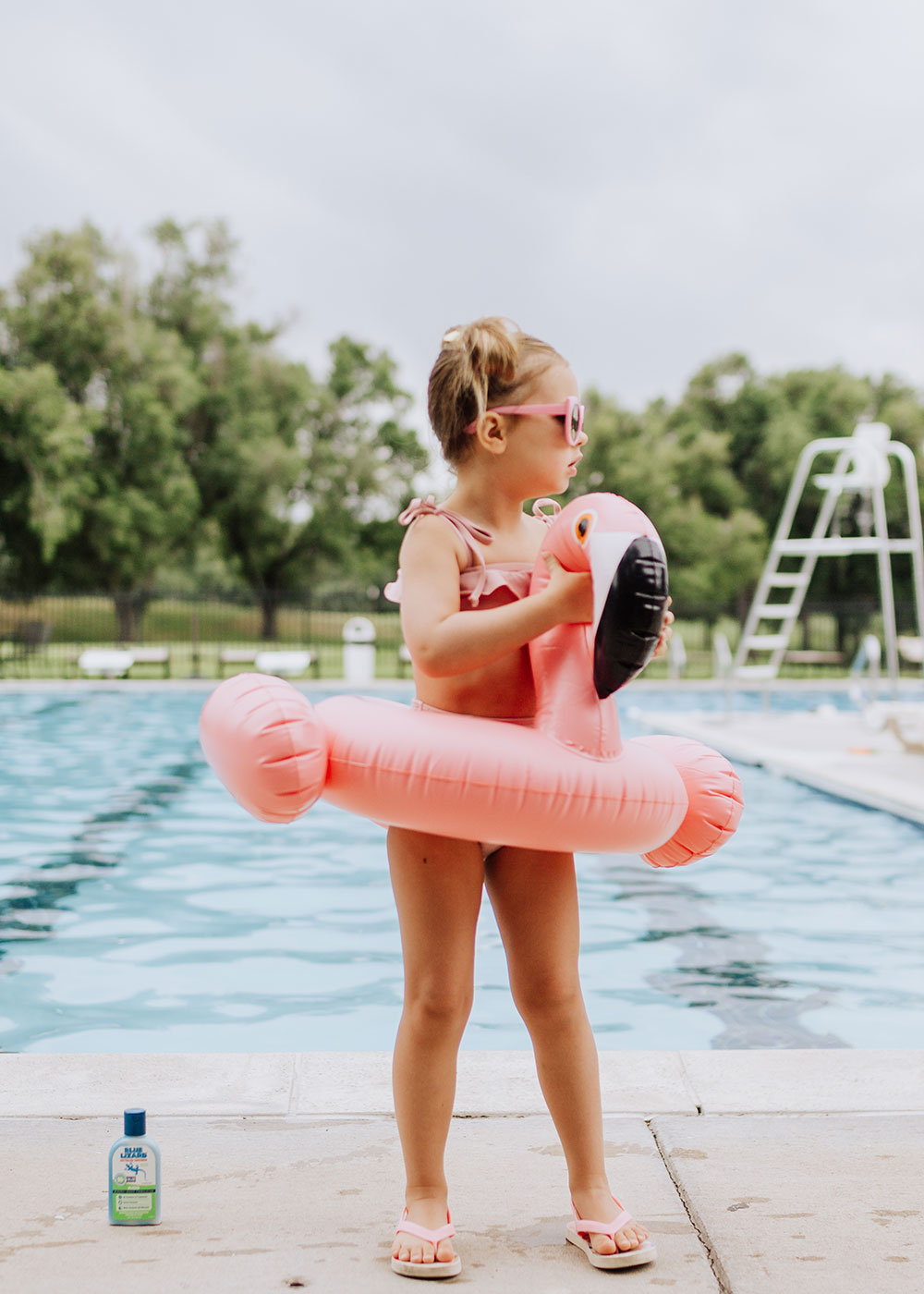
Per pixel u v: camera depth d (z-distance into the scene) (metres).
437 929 1.98
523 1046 3.52
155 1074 2.71
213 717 2.00
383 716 1.98
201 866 6.20
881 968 4.39
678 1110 2.54
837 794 8.33
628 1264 1.87
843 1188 2.17
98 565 32.28
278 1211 2.07
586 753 1.93
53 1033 3.60
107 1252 1.90
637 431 34.75
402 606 2.02
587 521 1.89
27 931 4.86
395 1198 2.13
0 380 27.95
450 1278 1.84
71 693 17.28
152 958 4.46
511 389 2.03
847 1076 2.73
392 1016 3.79
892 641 12.06
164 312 33.91
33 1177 2.18
